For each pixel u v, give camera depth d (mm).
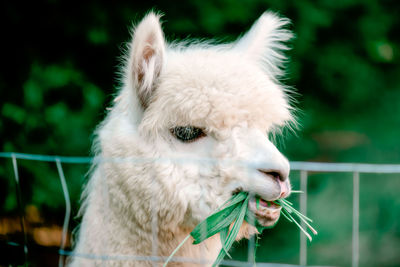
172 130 2896
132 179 2908
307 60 9367
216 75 2902
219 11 8258
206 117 2816
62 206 6680
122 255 3012
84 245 3201
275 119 2980
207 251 3062
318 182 8695
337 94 9742
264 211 2740
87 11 7938
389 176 8891
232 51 3580
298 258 7703
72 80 7355
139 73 2965
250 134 2820
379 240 7977
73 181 6832
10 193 6539
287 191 2746
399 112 9875
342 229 8070
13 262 4109
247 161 2748
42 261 5801
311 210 8203
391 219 8250
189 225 2900
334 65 9383
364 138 9609
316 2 9211
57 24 7832
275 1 8586
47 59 7664
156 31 2947
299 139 9273
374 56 9438
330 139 9547
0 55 7477
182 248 2986
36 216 6531
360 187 8766
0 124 6855
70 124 7039
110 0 8086
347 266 7660
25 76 7398
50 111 6945
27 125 6871
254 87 2898
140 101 2980
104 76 7984
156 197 2855
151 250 2967
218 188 2797
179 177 2838
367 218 8266
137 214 2926
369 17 9703
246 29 8422
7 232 5305
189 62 3045
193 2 8289
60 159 2918
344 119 9867
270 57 3750
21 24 7730
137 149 2918
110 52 8031
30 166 6691
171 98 2877
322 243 7930
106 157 3066
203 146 2863
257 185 2715
